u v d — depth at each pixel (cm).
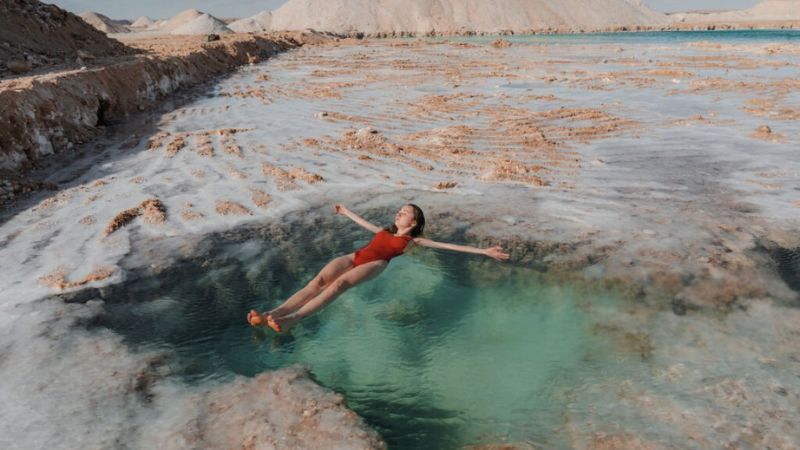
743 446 311
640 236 608
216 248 600
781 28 10788
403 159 931
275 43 3844
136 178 828
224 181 815
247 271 551
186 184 802
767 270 525
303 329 449
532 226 645
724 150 937
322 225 661
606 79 1889
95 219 673
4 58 1435
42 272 540
